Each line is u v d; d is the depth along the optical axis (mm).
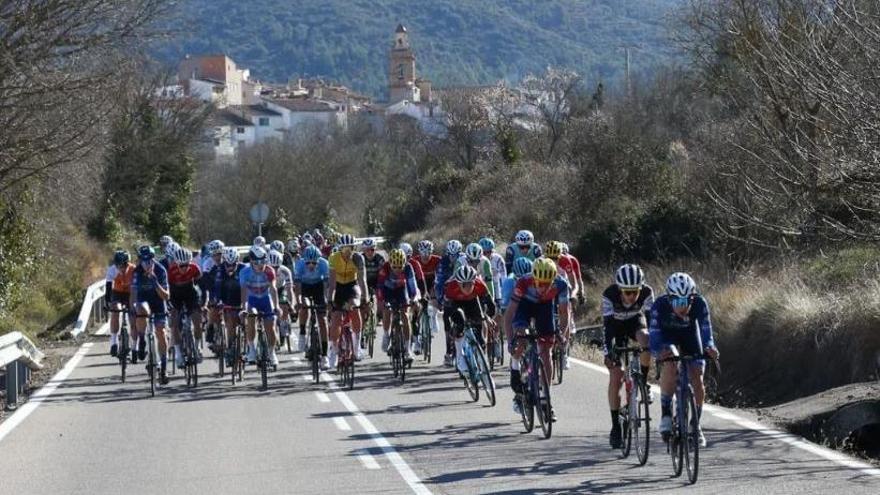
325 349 27531
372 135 170250
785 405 21641
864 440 19500
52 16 34688
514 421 20938
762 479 15273
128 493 15312
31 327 44781
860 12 20391
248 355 27000
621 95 105000
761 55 25828
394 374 27844
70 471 16922
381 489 15219
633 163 56406
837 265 31016
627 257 50219
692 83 54125
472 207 90125
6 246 44594
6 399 24734
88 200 57719
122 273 28469
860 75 20125
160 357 26719
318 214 114188
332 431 20156
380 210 125750
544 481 15492
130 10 36562
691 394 15133
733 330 29219
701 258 44281
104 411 23250
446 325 28625
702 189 44375
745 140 34375
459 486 15297
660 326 15547
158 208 87562
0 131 34938
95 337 41344
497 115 117688
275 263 32594
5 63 33500
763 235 38375
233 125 176500
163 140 82625
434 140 136125
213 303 30703
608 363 17078
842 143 21188
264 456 17812
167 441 19406
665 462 16766
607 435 19219
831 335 25406
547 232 63844
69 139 36812
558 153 94500
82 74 36750
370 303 30422
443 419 21328
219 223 111688
